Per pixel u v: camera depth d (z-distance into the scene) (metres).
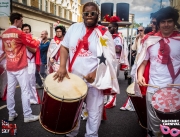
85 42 2.63
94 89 2.72
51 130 2.54
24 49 3.78
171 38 2.47
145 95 2.82
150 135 2.70
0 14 9.29
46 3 24.05
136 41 5.96
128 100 4.62
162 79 2.51
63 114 2.41
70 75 2.73
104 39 2.64
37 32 22.00
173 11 2.39
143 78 2.63
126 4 8.24
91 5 2.62
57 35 5.02
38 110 4.58
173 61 2.47
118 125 3.84
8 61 3.79
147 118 2.73
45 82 2.57
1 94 5.38
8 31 3.70
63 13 29.41
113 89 2.73
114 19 5.38
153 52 2.54
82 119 4.04
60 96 2.35
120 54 5.14
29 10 19.55
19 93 6.00
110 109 4.73
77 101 2.39
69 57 2.83
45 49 7.10
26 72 3.82
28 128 3.66
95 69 2.67
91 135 2.77
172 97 2.32
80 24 2.73
